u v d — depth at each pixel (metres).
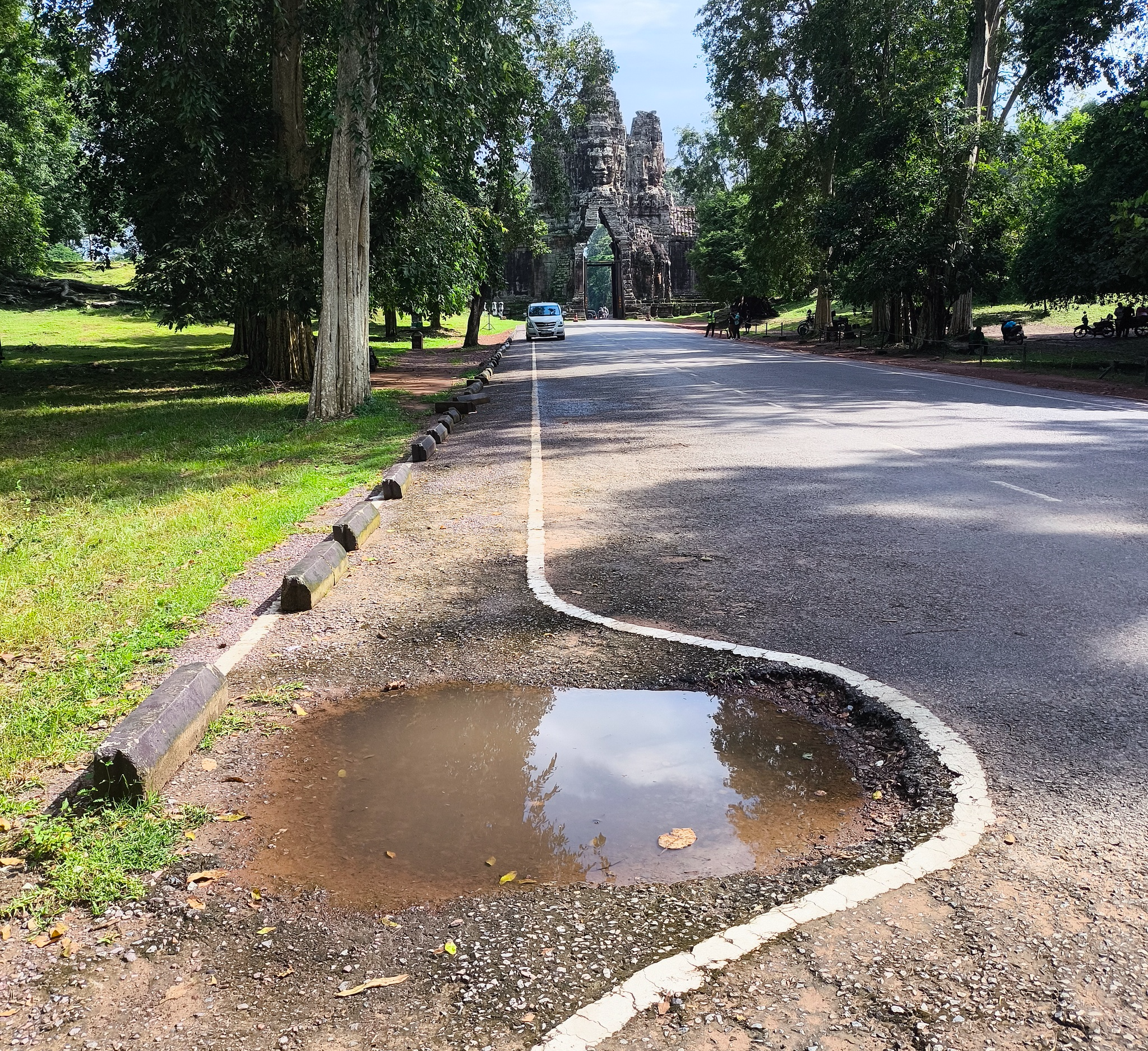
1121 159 28.09
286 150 21.58
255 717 4.55
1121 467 9.95
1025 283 32.56
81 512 9.28
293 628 5.81
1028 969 2.56
